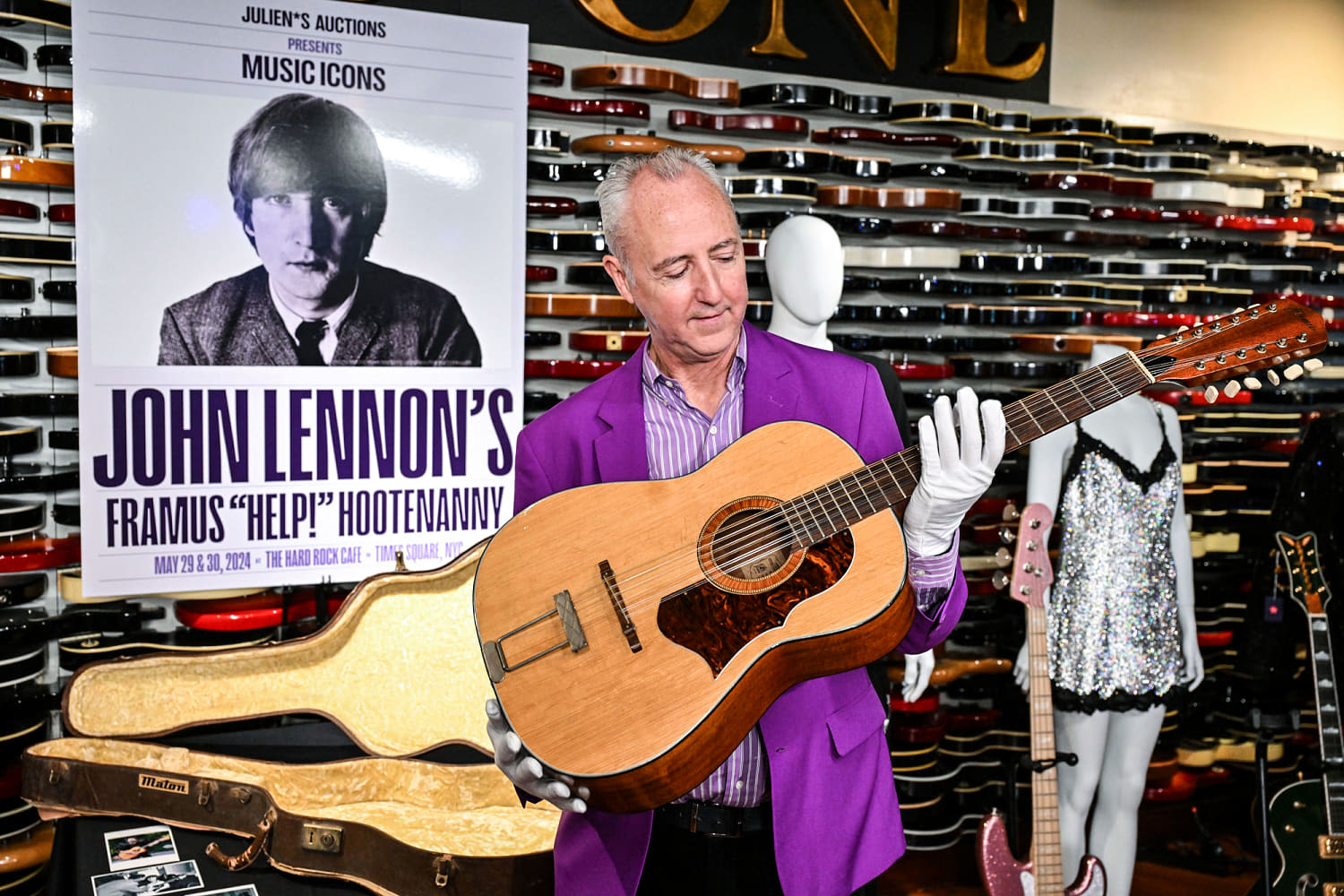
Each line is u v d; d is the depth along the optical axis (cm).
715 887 144
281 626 266
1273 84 377
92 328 246
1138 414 267
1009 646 322
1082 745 265
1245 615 284
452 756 245
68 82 248
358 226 266
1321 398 367
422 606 248
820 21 313
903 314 319
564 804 129
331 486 271
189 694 238
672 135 301
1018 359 341
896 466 135
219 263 255
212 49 249
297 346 264
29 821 249
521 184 279
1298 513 264
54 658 265
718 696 126
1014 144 325
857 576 131
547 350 297
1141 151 345
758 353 148
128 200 246
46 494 254
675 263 133
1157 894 301
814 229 248
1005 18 330
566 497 141
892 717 306
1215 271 357
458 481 283
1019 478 328
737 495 138
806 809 135
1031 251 339
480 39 271
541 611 136
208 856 212
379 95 264
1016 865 241
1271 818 241
